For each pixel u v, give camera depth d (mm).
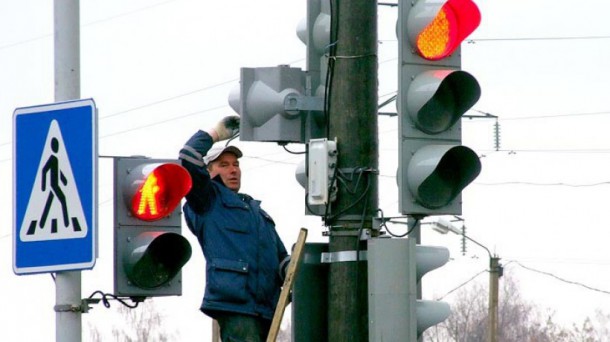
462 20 16047
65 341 16469
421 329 15883
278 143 17250
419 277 15977
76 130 16453
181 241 16594
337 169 16719
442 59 16016
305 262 17000
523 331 121250
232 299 16594
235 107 17453
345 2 16875
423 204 15836
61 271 16453
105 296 16578
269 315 16828
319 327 16984
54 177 16500
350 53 16812
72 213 16375
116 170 16578
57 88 17031
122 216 16531
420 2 15922
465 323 115125
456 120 16000
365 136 16766
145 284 16547
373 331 15719
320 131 17281
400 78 15891
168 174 16609
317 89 17203
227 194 16953
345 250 16688
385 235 16938
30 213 16609
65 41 17062
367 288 16641
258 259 16812
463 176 16000
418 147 15852
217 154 17328
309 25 17234
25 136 16688
